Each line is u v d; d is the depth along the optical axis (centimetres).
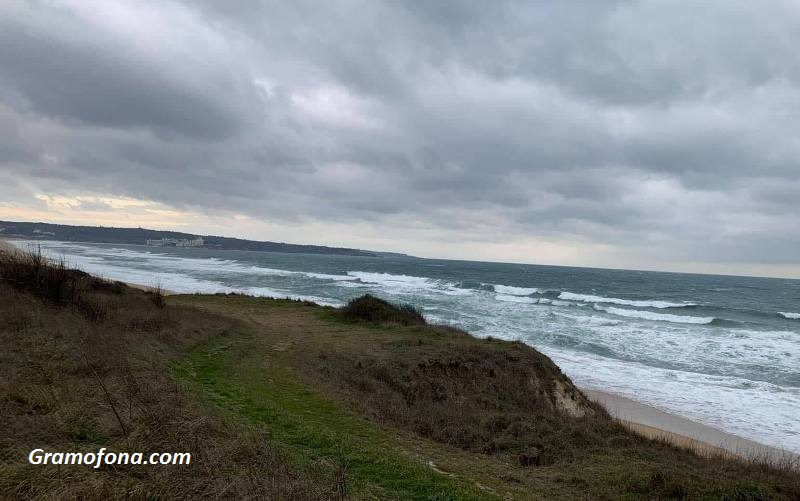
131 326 1338
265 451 600
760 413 1675
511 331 3066
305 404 987
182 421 614
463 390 1463
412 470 679
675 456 1064
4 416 542
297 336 1867
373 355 1608
